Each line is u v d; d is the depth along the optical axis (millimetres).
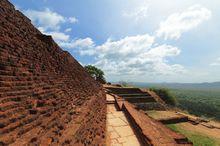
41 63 4566
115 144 7148
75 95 6387
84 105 6125
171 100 47562
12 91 2723
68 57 7910
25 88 3160
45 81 4340
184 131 19828
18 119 2391
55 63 5867
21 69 3328
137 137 7949
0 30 2943
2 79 2602
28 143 2152
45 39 5629
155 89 49375
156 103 33531
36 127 2646
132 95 34062
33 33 4766
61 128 3295
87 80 12742
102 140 5105
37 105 3219
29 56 3906
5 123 2105
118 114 13047
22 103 2770
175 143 6637
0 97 2369
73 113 4551
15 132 2156
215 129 21266
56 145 2580
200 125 22906
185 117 24734
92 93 10875
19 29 3768
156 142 6340
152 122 10414
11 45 3197
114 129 9133
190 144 7316
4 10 3266
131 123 10320
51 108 3578
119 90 35906
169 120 23516
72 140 3064
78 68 10141
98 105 8922
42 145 2334
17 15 3854
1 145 1803
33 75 3771
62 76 6242
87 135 4125
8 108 2365
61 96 4746
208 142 16281
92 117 5676
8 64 2914
